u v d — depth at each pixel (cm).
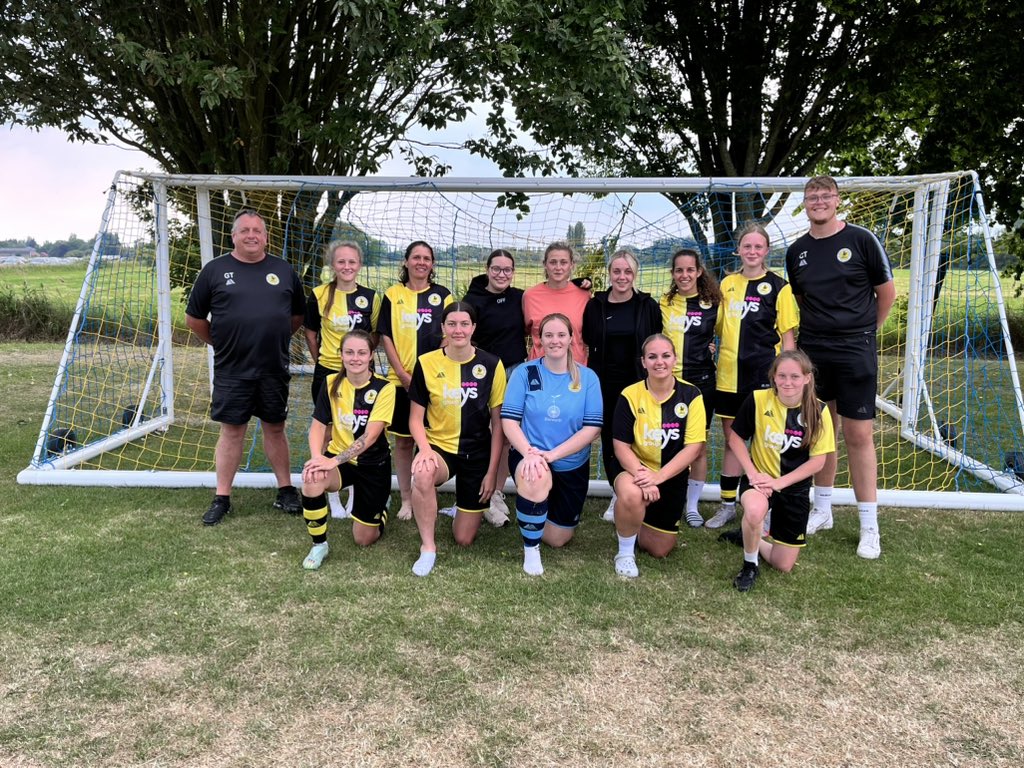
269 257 386
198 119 749
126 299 607
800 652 252
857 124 1112
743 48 1027
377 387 338
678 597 294
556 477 334
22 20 612
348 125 668
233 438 379
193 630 260
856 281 345
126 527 366
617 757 195
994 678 237
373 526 344
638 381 350
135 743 198
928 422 650
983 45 948
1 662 238
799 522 314
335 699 220
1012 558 338
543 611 280
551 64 624
